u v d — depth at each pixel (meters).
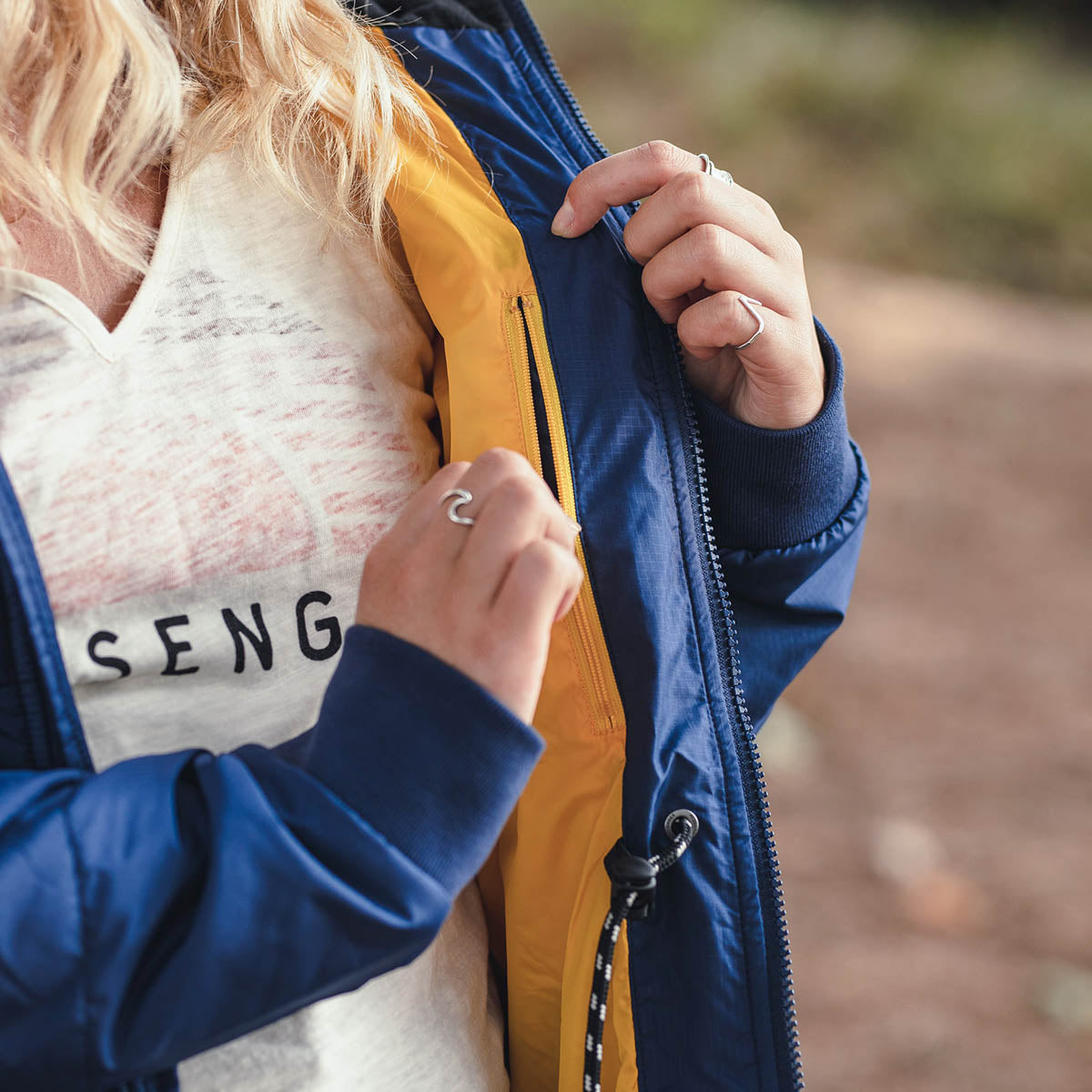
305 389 0.88
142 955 0.64
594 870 0.91
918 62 9.32
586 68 8.69
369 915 0.65
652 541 0.90
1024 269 7.88
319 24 0.94
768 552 1.05
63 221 0.81
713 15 9.35
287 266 0.91
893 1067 2.40
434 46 1.06
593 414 0.92
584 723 0.91
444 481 0.73
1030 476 5.27
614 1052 0.94
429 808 0.67
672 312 0.96
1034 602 4.36
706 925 0.90
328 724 0.69
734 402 1.03
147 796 0.67
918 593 4.36
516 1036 0.98
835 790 3.27
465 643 0.69
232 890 0.64
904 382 6.06
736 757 0.92
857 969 2.64
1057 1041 2.49
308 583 0.85
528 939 0.95
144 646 0.79
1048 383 6.18
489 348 0.93
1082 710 3.73
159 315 0.83
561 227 0.95
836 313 6.75
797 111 8.64
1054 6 11.03
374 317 0.95
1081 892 2.93
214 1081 0.79
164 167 0.89
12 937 0.62
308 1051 0.81
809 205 8.04
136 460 0.79
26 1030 0.63
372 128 0.95
